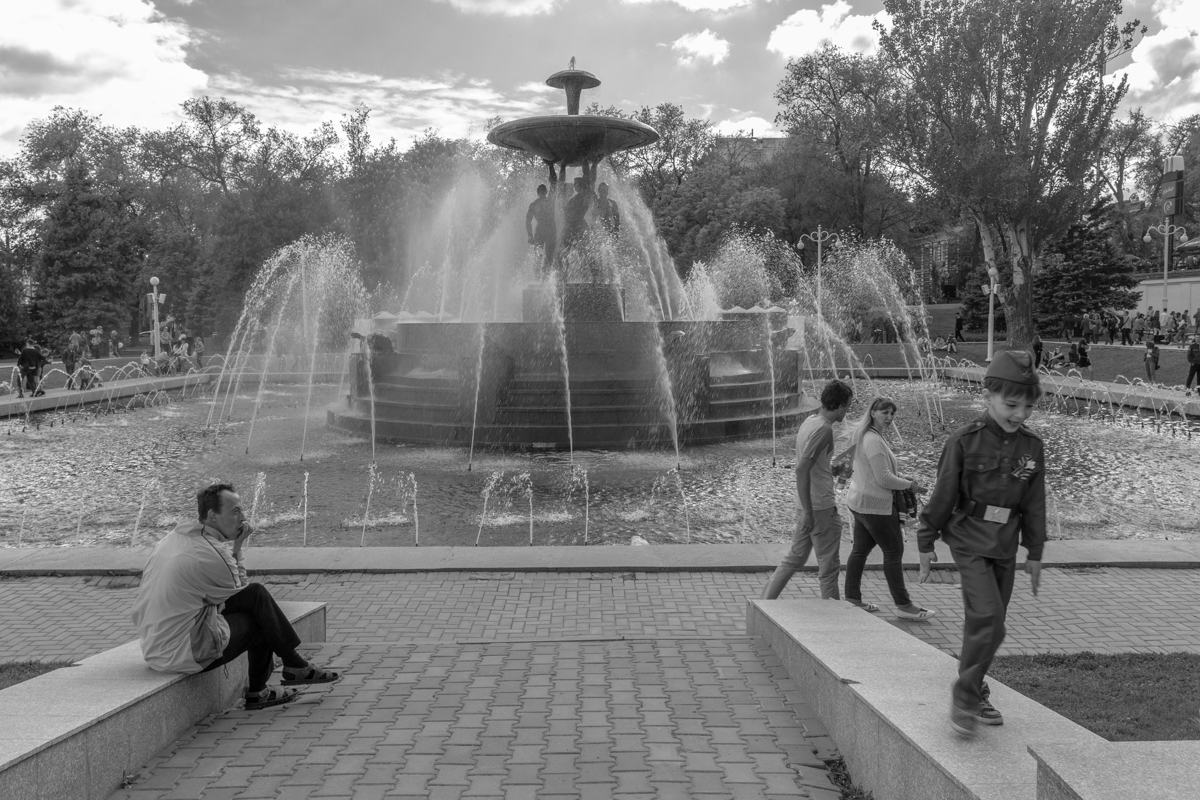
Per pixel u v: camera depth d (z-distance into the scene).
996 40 38.84
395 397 19.53
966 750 3.44
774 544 9.44
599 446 16.95
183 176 64.50
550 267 21.44
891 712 3.84
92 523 11.74
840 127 53.84
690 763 4.13
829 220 58.22
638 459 15.84
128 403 26.98
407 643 6.50
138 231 58.72
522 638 6.84
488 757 4.21
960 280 70.50
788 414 19.55
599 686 5.31
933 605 7.60
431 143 51.12
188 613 4.69
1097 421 22.05
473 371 17.41
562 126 19.69
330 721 4.77
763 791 3.83
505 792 3.80
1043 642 6.61
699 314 43.84
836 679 4.41
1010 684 5.48
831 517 6.61
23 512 12.37
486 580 8.45
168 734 4.47
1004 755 3.39
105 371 38.41
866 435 6.88
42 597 8.00
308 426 21.06
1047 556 8.80
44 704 4.08
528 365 18.33
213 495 4.92
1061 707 5.06
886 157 45.78
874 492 6.87
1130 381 31.19
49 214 54.50
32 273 57.19
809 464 6.55
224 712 5.02
